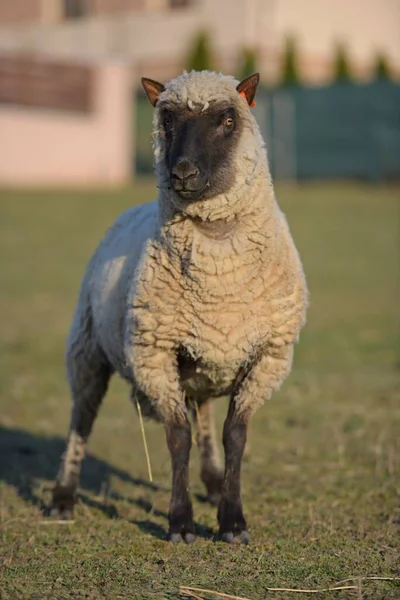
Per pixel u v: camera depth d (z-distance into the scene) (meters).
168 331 8.54
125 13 59.53
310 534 8.71
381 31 60.19
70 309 23.20
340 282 26.16
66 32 61.12
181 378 8.97
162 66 58.19
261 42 55.31
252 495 10.15
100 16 60.44
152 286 8.52
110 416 14.32
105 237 10.28
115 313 9.31
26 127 45.34
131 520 9.46
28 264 29.25
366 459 11.47
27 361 18.02
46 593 7.32
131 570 7.84
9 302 24.03
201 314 8.46
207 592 7.21
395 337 19.64
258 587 7.34
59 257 30.41
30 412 14.48
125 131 49.09
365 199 40.81
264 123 47.62
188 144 8.33
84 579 7.64
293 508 9.66
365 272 27.59
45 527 9.34
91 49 60.34
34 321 21.81
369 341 19.28
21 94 45.25
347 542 8.47
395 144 45.44
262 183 8.66
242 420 8.80
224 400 14.99
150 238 8.73
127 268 9.27
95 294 9.74
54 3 61.62
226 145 8.50
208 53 55.19
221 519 8.59
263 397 8.84
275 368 8.77
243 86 8.91
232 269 8.38
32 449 12.53
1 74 44.56
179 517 8.58
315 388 15.50
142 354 8.66
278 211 9.07
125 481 11.07
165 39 58.03
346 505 9.70
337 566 7.82
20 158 45.44
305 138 47.03
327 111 46.38
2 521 9.51
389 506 9.62
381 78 56.94
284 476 10.89
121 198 40.88
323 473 10.99
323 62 57.09
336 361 17.62
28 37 62.12
